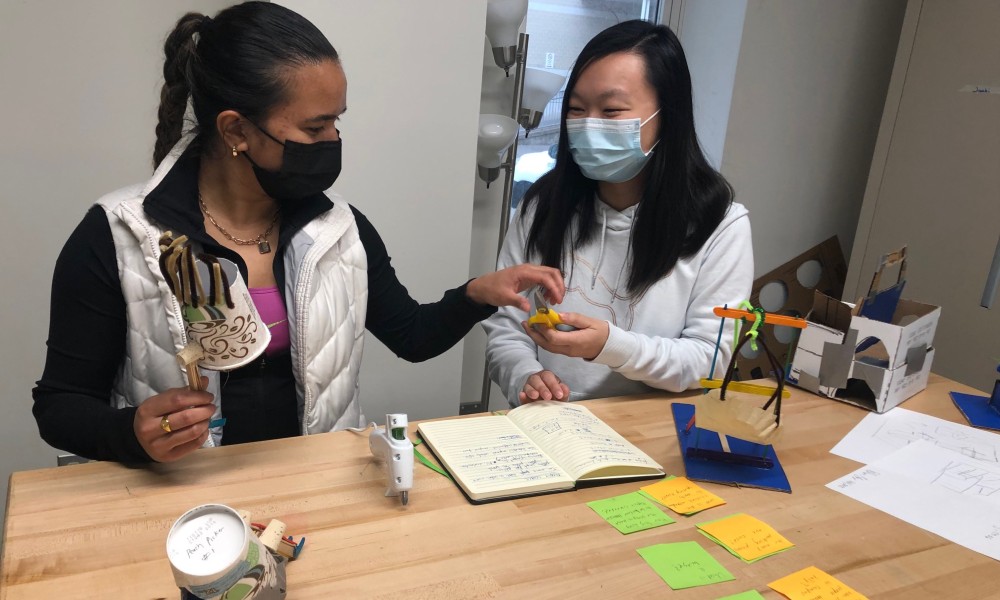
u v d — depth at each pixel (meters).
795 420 1.21
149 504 0.79
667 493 0.92
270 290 1.08
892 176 2.19
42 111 1.61
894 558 0.81
